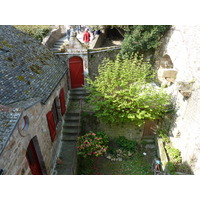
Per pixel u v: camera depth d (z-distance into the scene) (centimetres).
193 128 649
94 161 852
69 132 882
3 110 390
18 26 1161
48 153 653
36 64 735
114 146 926
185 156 700
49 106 669
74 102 1053
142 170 815
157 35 946
